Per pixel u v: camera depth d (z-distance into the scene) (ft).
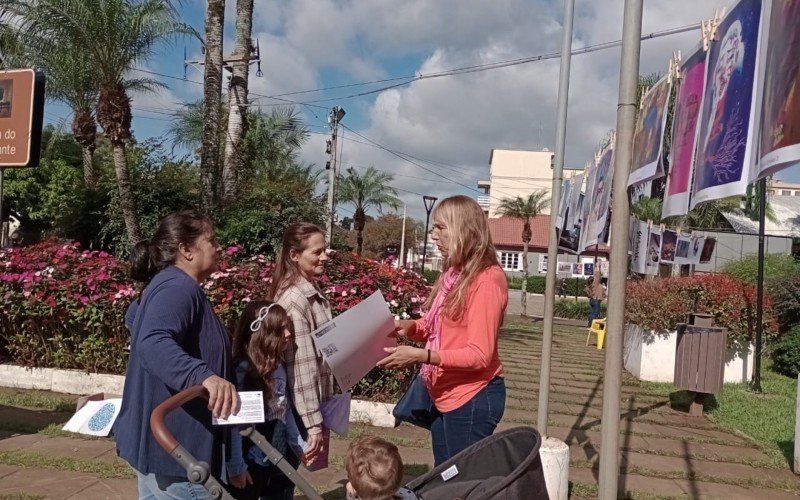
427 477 8.81
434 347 10.01
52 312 22.61
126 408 7.89
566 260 142.31
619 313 11.64
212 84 38.93
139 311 7.86
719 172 10.64
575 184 26.53
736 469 19.33
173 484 7.66
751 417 25.73
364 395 22.17
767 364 40.04
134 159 42.73
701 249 39.47
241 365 10.18
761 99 9.44
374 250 188.55
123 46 35.42
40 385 23.27
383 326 9.84
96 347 22.94
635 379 34.42
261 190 40.57
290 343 10.76
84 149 49.80
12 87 24.64
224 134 46.19
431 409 10.28
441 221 9.87
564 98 17.22
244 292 21.54
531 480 7.87
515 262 176.86
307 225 11.64
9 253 25.03
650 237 31.45
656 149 13.19
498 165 229.04
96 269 23.61
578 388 32.45
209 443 7.82
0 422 19.36
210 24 39.01
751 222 92.38
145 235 40.45
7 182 94.32
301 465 16.85
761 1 9.57
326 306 11.62
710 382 25.36
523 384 32.48
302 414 10.65
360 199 105.09
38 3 34.19
